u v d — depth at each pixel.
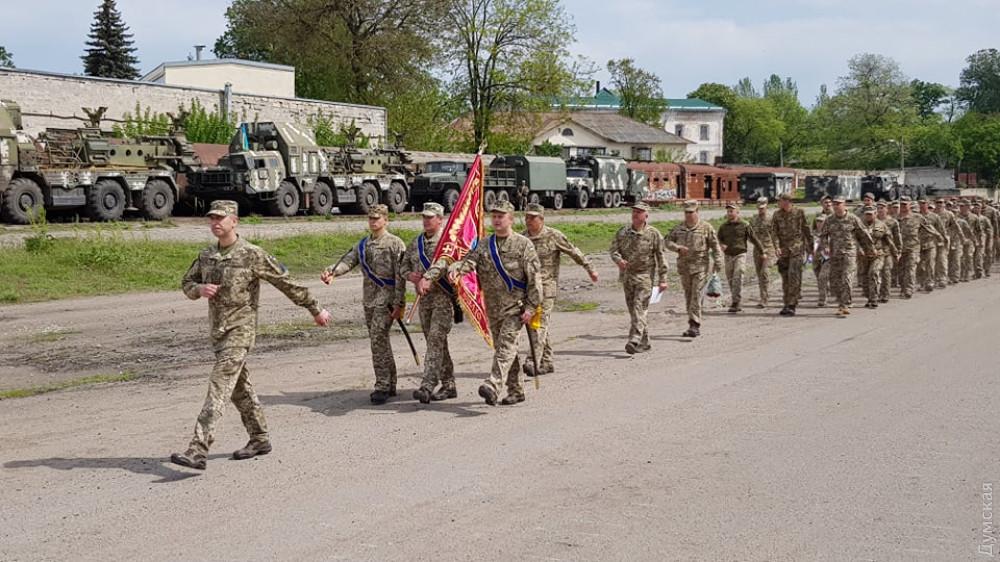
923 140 102.38
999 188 95.38
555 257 10.44
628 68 96.75
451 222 8.86
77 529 5.46
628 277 11.77
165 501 5.97
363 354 11.83
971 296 18.97
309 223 30.88
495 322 8.63
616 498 5.98
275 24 54.97
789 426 7.86
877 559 4.96
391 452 7.12
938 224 20.66
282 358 11.52
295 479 6.43
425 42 56.81
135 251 21.58
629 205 56.88
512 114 61.19
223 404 6.70
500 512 5.71
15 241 21.95
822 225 16.23
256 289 6.88
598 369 10.69
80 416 8.45
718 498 5.97
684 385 9.65
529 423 8.04
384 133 52.91
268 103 45.81
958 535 5.31
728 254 16.16
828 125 110.75
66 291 18.03
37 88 36.06
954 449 7.11
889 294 18.16
